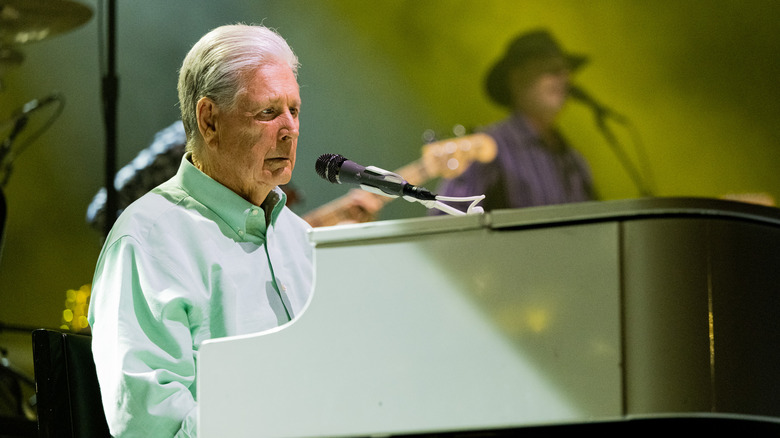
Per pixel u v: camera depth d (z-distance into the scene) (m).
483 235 6.18
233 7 24.95
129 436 7.97
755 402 5.93
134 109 24.73
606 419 5.80
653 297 5.84
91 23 24.33
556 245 6.02
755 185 25.72
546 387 5.93
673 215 5.94
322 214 17.12
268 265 9.48
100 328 8.52
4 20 18.31
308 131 25.44
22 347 20.28
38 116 24.31
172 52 24.78
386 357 6.29
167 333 8.50
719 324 5.89
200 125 9.65
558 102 25.09
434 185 24.22
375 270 6.38
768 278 6.15
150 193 9.43
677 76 25.77
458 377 6.12
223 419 6.58
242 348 6.61
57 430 8.38
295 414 6.43
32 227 24.62
